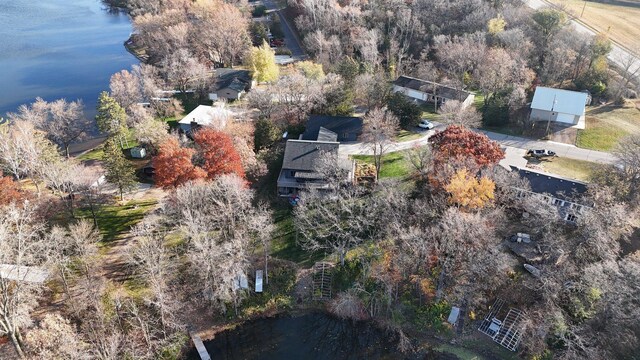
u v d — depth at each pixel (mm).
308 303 62906
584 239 56781
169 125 104562
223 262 59688
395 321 59625
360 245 67375
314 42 127250
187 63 118062
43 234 66188
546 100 94812
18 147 79375
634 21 141250
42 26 186000
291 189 78875
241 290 61719
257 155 83625
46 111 101250
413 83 113688
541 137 92938
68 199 75375
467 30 128250
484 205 62781
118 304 55656
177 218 70375
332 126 92500
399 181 77688
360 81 103438
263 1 189750
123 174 76062
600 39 111625
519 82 105562
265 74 118750
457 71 116312
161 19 140375
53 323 49344
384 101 101375
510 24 127750
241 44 133625
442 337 57781
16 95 121938
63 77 134500
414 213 66688
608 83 106375
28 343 49625
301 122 98250
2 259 52438
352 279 63938
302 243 69375
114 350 48906
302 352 57438
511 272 59594
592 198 63406
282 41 148125
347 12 134250
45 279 56969
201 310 61375
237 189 64438
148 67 118125
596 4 157500
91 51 156750
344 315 60844
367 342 58469
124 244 68812
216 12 138750
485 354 55312
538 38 120812
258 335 59344
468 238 57500
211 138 71688
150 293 60531
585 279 51812
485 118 98188
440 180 66188
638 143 72188
